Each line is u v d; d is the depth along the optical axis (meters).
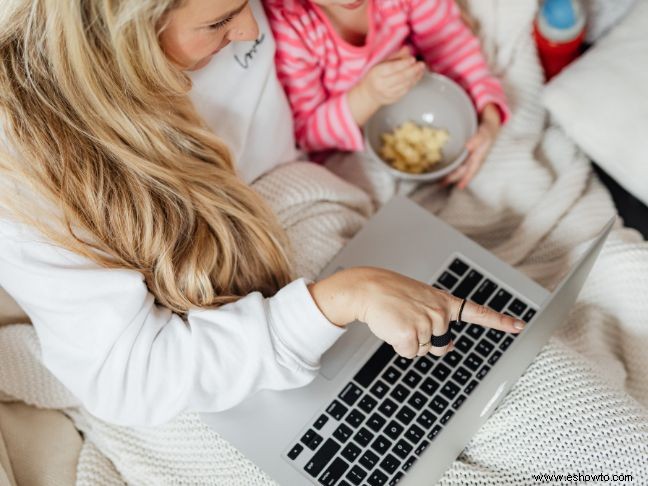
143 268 0.93
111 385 0.88
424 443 0.92
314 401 0.94
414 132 1.18
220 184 0.97
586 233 1.16
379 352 0.96
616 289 1.08
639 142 1.13
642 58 1.17
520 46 1.25
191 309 0.94
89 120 0.84
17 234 0.85
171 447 1.00
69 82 0.81
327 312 0.88
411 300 0.85
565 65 1.29
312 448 0.92
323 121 1.17
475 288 1.00
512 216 1.21
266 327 0.88
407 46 1.15
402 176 1.14
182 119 0.92
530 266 1.17
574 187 1.19
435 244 1.03
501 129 1.24
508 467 0.94
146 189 0.90
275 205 1.09
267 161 1.12
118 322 0.87
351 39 1.15
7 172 0.85
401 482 0.73
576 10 1.22
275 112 1.10
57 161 0.86
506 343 0.97
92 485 1.02
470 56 1.20
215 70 1.00
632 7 1.23
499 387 0.86
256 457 0.92
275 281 1.03
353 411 0.94
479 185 1.21
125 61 0.79
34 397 1.06
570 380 0.94
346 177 1.23
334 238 1.07
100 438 1.05
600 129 1.15
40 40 0.79
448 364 0.96
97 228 0.90
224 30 0.84
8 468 0.98
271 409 0.94
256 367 0.88
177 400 0.88
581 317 1.12
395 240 1.04
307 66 1.13
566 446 0.92
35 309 0.88
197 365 0.88
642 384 1.08
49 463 1.03
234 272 0.99
